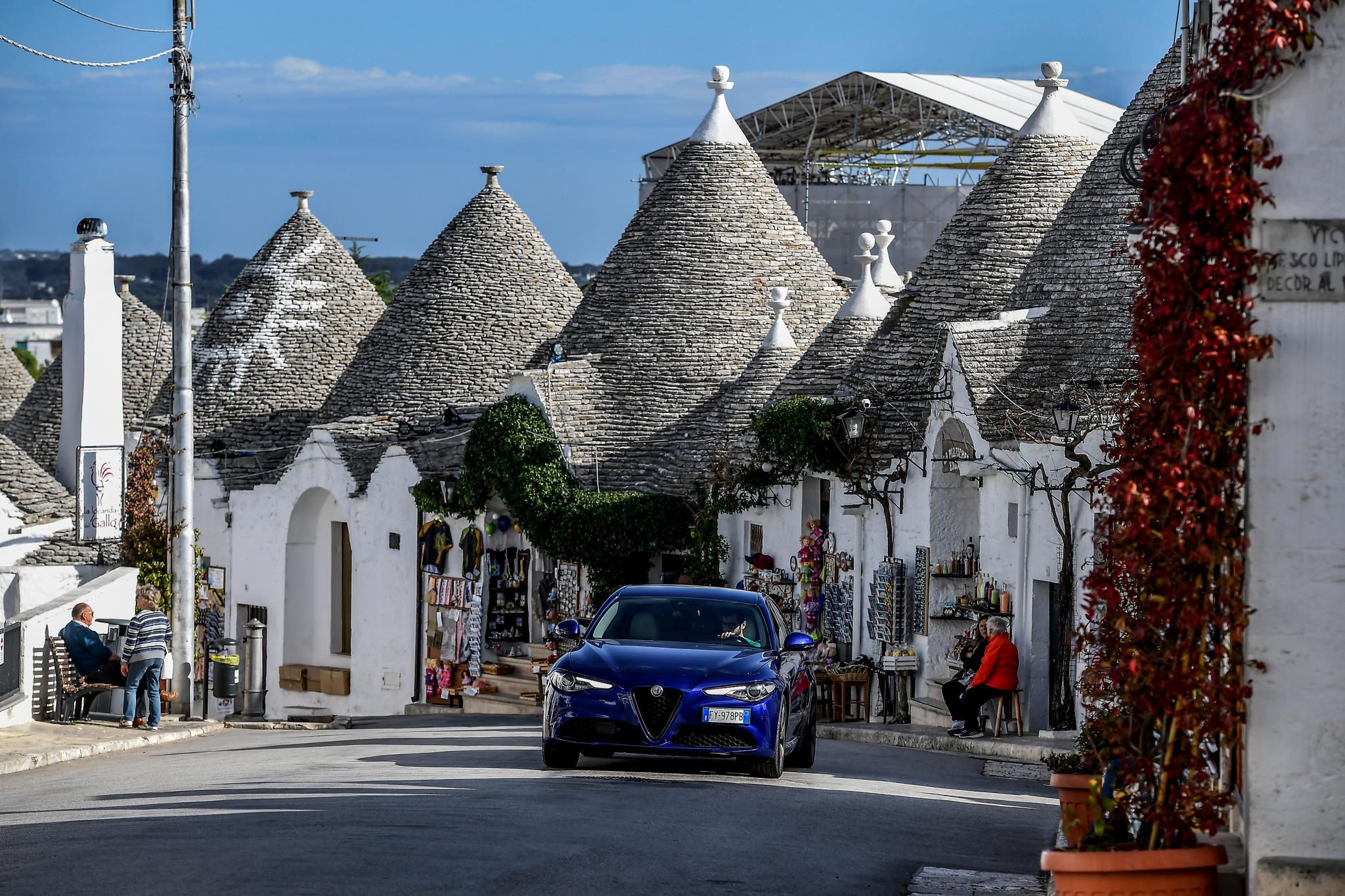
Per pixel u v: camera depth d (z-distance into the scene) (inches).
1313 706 392.8
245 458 1968.5
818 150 3292.3
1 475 1450.5
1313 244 397.1
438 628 1632.6
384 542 1700.3
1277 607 394.6
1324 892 383.6
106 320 1632.6
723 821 582.2
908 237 3107.8
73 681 1039.0
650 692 714.2
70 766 858.8
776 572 1411.2
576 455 1594.5
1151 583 406.6
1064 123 1464.1
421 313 1935.3
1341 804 391.5
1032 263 1246.9
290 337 2117.4
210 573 1924.2
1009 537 1102.4
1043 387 1114.1
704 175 1781.5
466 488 1588.3
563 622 781.3
